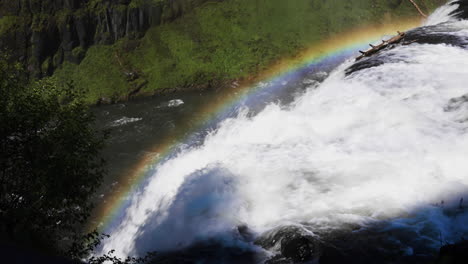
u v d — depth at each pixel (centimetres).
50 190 1296
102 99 3941
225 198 1633
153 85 4116
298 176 1694
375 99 2205
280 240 1334
